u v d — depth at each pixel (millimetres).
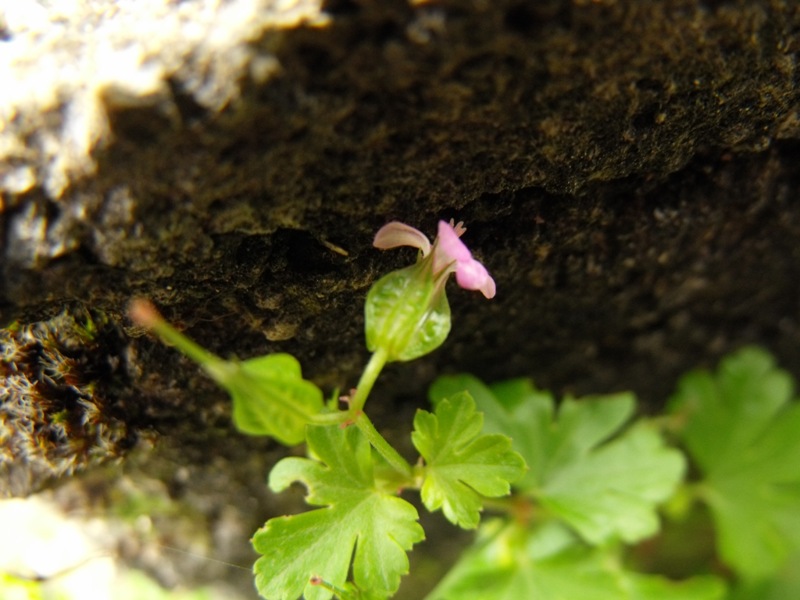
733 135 52
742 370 77
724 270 67
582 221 55
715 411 78
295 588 50
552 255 58
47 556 72
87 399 54
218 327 53
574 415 68
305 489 67
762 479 76
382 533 51
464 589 65
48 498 69
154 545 74
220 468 66
